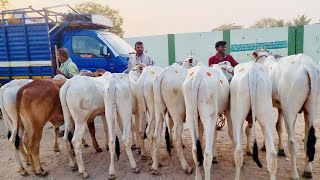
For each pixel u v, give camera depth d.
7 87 5.25
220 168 5.05
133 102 5.39
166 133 5.06
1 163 5.91
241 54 16.56
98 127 8.23
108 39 9.19
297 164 5.00
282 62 4.48
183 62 6.08
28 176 5.22
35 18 9.77
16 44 9.85
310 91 4.09
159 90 4.66
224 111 4.68
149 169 5.19
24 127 5.19
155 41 17.11
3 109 5.22
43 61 9.68
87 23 9.40
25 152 5.65
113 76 4.96
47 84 5.21
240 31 16.39
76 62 9.30
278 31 16.09
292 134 4.30
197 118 4.09
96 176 5.09
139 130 5.71
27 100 4.96
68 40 9.38
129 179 4.90
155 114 4.87
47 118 5.19
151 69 5.24
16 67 10.01
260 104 3.87
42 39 9.55
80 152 5.03
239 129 4.05
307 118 4.34
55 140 6.28
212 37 16.62
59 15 9.77
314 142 4.17
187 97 4.14
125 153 6.02
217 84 4.07
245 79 3.91
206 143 3.99
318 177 4.53
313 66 4.12
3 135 7.98
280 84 4.36
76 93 4.84
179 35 16.86
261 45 16.34
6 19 10.15
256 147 4.02
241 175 4.72
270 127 3.88
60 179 5.05
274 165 3.83
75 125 5.00
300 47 16.05
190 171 4.93
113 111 4.85
